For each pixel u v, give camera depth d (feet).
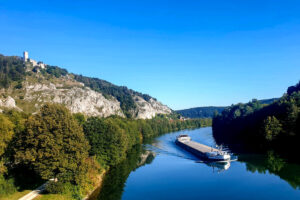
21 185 136.77
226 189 156.76
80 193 140.56
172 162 255.70
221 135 489.26
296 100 341.82
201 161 253.24
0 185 122.31
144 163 253.03
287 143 279.08
